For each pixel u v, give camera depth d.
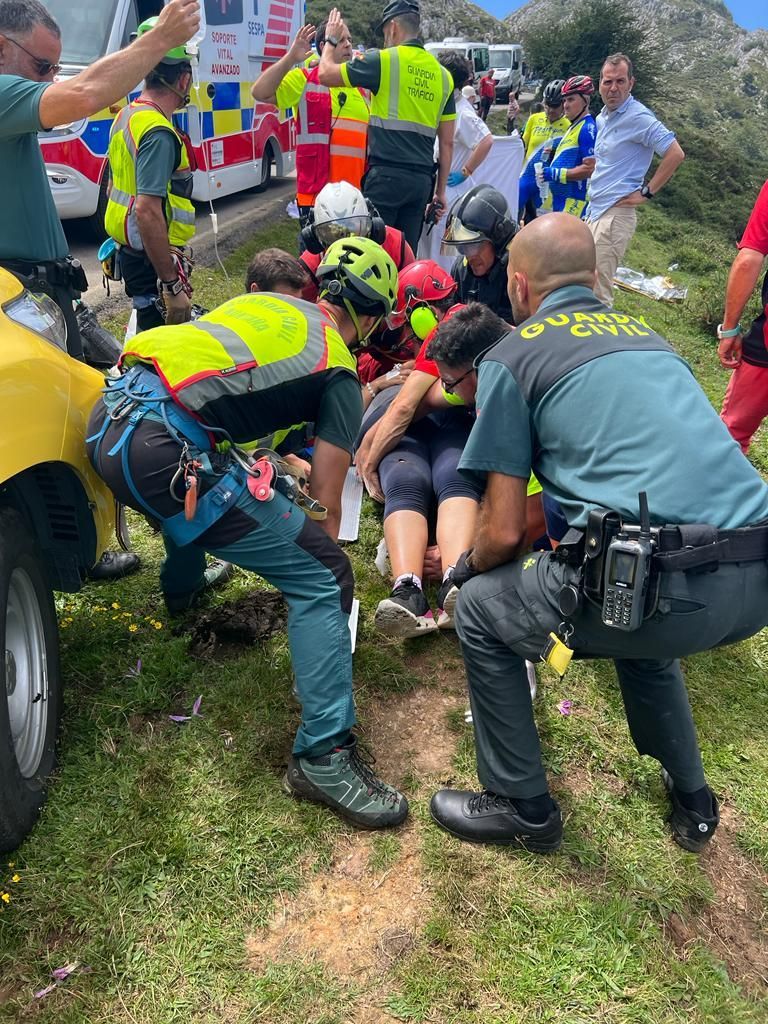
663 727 2.20
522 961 1.90
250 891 2.00
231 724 2.47
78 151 6.68
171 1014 1.72
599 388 1.85
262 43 9.48
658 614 1.77
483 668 2.09
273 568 2.19
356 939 1.92
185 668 2.67
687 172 19.34
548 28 28.70
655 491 1.75
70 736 2.37
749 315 8.27
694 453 1.79
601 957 1.92
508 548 2.02
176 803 2.19
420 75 4.94
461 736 2.59
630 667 2.20
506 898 2.05
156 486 2.10
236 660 2.75
